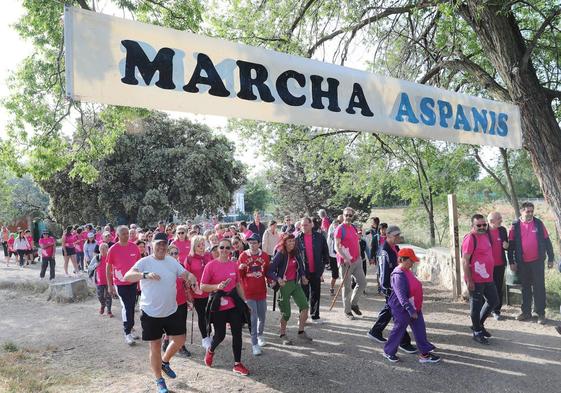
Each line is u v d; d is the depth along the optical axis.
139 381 5.45
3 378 5.40
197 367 5.91
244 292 6.45
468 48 12.22
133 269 5.05
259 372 5.70
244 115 4.10
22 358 6.43
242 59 4.12
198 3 10.46
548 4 10.14
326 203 28.38
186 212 34.91
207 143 34.97
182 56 3.78
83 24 3.31
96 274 9.41
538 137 6.32
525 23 10.75
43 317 9.40
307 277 7.95
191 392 5.06
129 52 3.50
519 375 5.34
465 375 5.42
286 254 6.82
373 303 10.03
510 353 6.13
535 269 7.57
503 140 6.04
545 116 6.38
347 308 8.48
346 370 5.71
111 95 3.40
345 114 4.73
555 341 6.57
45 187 32.84
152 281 5.07
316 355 6.33
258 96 4.19
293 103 4.40
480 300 6.62
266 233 11.37
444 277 11.48
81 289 11.38
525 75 6.48
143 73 3.56
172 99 3.70
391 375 5.51
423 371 5.61
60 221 34.34
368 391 5.04
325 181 27.81
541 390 4.91
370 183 18.70
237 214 68.81
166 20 10.22
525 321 7.70
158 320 5.07
